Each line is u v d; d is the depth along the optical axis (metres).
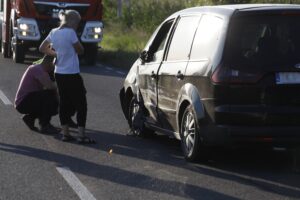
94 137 18.22
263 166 14.80
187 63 15.12
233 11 14.24
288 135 13.70
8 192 12.62
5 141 17.45
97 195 12.42
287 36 14.09
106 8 66.62
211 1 50.41
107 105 24.08
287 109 13.66
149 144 17.30
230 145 13.84
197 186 13.05
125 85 19.03
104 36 58.59
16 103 18.75
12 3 41.03
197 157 14.78
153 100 16.94
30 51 47.22
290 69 13.74
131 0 67.69
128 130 19.31
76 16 17.11
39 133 18.64
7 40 43.22
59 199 12.16
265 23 14.11
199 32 15.14
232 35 13.98
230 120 13.69
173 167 14.63
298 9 14.27
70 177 13.75
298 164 15.01
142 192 12.62
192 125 14.74
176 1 60.88
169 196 12.34
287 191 12.70
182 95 15.02
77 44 16.98
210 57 14.22
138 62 18.45
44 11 38.56
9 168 14.50
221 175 13.93
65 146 16.92
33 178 13.67
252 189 12.83
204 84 14.18
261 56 13.84
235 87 13.69
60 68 17.00
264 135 13.64
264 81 13.69
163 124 16.45
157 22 57.62
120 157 15.69
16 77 31.88
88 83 30.73
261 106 13.66
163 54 16.70
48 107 18.53
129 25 62.16
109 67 39.16
